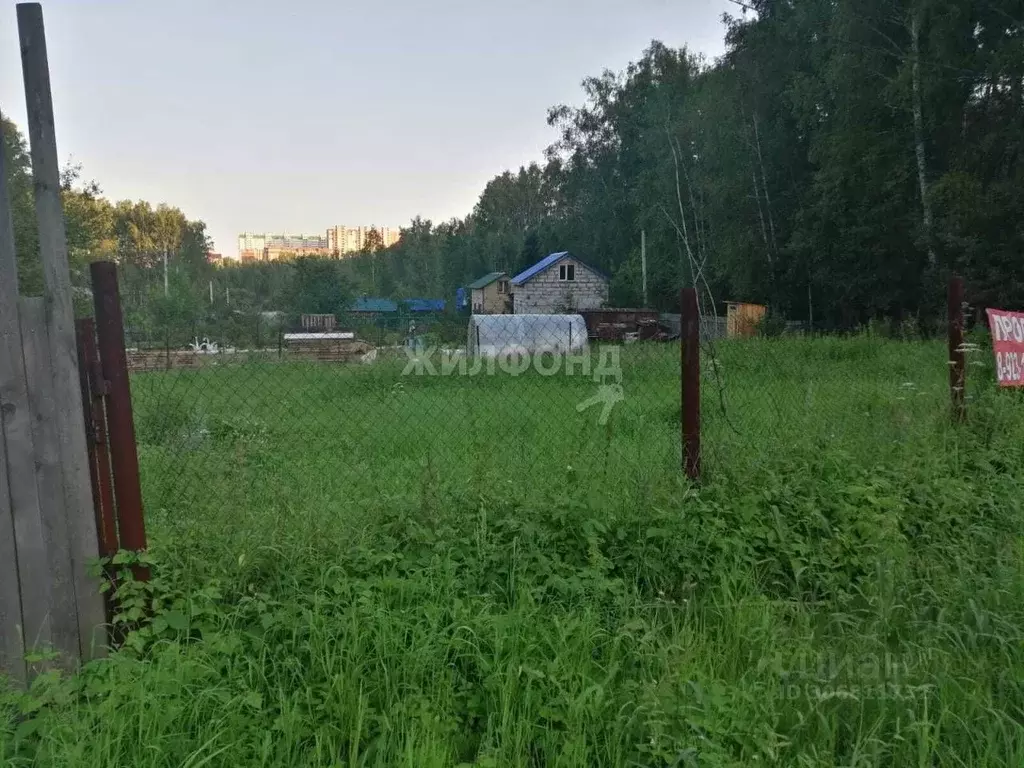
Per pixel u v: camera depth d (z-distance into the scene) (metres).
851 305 25.45
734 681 2.71
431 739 2.27
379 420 6.62
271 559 3.03
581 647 2.75
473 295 54.75
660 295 37.91
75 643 2.68
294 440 5.86
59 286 2.61
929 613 3.13
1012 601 3.13
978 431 5.12
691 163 31.72
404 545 3.28
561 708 2.45
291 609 2.75
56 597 2.65
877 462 4.43
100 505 2.73
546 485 3.89
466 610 2.78
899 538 3.60
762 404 5.79
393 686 2.51
